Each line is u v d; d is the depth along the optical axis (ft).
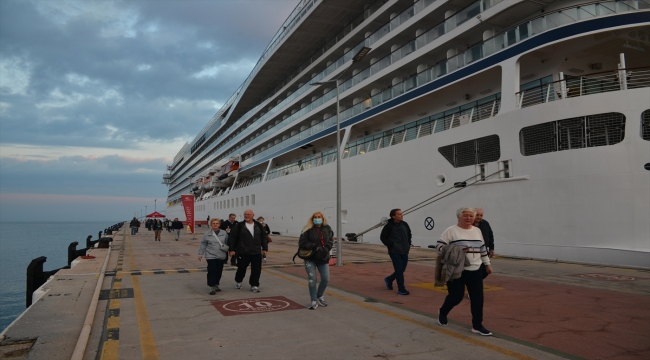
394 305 23.94
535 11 55.21
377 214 75.25
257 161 143.13
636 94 42.65
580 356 14.99
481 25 58.34
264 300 25.55
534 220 48.11
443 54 67.51
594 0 49.60
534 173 48.32
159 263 46.65
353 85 87.35
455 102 67.46
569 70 54.13
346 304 24.29
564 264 43.39
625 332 18.04
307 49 113.29
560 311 22.08
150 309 23.02
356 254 57.47
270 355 15.42
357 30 88.12
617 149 42.70
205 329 18.95
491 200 53.21
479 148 56.18
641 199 41.34
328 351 15.83
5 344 16.25
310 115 104.06
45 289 28.53
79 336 17.22
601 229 42.91
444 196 60.34
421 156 65.26
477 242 18.04
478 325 17.67
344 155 88.53
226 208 168.25
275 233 117.50
